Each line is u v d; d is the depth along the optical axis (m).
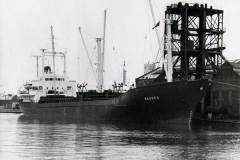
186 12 86.56
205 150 37.44
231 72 86.81
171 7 87.88
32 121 85.94
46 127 65.50
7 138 47.72
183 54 87.62
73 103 84.88
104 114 76.12
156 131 55.56
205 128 62.75
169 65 67.25
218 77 89.56
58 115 89.88
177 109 64.81
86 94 89.31
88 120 80.50
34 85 103.25
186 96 63.31
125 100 70.25
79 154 35.09
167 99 64.69
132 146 39.97
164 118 67.00
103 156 34.06
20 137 48.78
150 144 41.47
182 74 88.56
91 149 37.91
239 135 50.69
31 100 104.25
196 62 89.50
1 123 79.12
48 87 101.38
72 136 49.41
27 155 34.62
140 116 69.81
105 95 86.25
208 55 89.69
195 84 62.75
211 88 90.69
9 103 188.12
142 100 67.75
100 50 96.88
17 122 82.75
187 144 41.50
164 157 33.69
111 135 50.06
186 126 64.81
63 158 33.16
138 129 58.72
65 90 102.38
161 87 64.69
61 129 60.44
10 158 33.25
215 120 84.19
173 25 88.06
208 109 88.50
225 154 35.28
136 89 68.06
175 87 63.41
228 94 87.06
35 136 49.91
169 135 50.19
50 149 38.03
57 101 95.12
